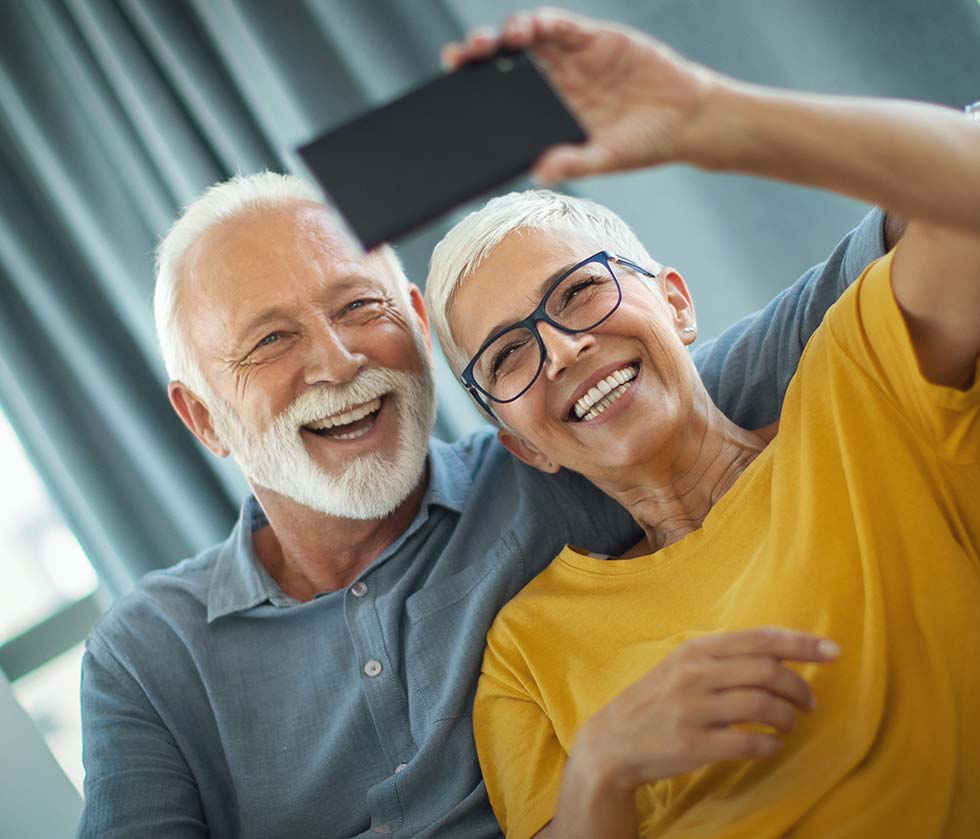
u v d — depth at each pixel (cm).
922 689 107
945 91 188
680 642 125
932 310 108
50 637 226
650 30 199
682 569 132
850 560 115
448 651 146
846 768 106
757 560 123
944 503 115
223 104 213
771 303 152
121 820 145
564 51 84
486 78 83
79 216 219
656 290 137
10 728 205
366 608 151
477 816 140
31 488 231
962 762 105
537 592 143
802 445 123
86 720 155
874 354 117
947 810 102
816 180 88
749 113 84
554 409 135
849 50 192
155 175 219
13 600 228
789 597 117
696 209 205
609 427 132
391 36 209
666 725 103
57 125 219
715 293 207
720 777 118
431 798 143
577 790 111
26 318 222
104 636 160
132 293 221
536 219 137
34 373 221
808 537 118
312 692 150
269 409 153
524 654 137
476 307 137
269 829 147
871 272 116
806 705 101
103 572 223
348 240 156
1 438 231
